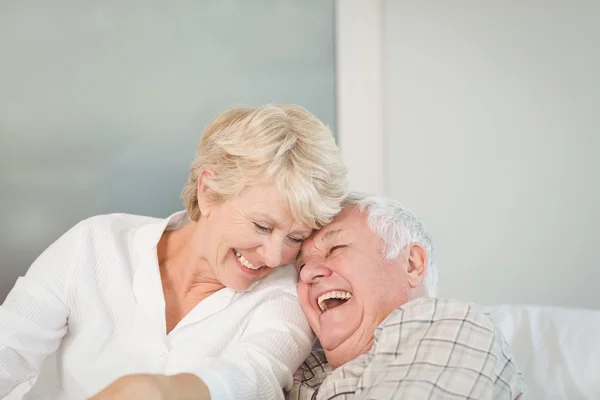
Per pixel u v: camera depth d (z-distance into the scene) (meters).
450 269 3.17
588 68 2.97
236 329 1.74
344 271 1.67
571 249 3.06
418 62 3.11
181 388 1.38
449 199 3.15
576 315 2.12
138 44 2.75
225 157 1.60
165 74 2.80
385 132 3.13
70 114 2.69
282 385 1.66
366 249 1.67
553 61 3.00
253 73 2.93
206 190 1.65
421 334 1.50
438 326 1.49
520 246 3.11
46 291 1.71
